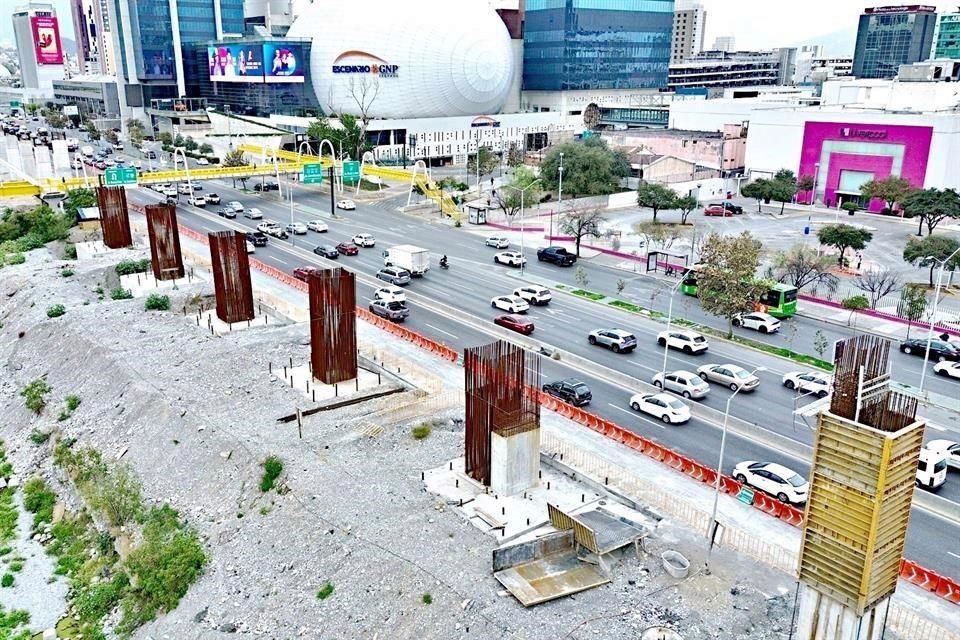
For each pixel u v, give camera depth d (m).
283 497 33.72
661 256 81.56
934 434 42.19
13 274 69.00
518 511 32.56
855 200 112.25
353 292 45.12
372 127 142.50
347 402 43.09
